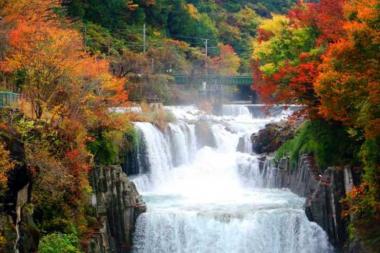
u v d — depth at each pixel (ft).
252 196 129.59
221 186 144.97
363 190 101.40
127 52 221.46
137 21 290.35
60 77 103.91
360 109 91.61
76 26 219.82
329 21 117.29
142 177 138.31
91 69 115.96
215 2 394.52
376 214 99.86
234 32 364.79
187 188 142.20
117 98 128.77
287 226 108.78
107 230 104.06
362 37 84.94
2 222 69.31
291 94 125.18
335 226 109.81
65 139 96.53
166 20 309.83
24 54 102.99
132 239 107.65
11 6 116.37
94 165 106.93
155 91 212.84
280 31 132.57
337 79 92.32
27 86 100.73
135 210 108.88
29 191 79.71
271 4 430.61
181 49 277.44
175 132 156.46
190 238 107.04
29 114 96.37
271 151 157.99
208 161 157.99
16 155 74.84
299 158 131.64
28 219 78.18
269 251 107.34
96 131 117.60
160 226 107.65
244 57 342.03
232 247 106.63
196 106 216.33
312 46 127.24
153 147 144.97
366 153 98.84
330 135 122.42
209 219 107.76
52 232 88.43
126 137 135.33
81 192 97.60
